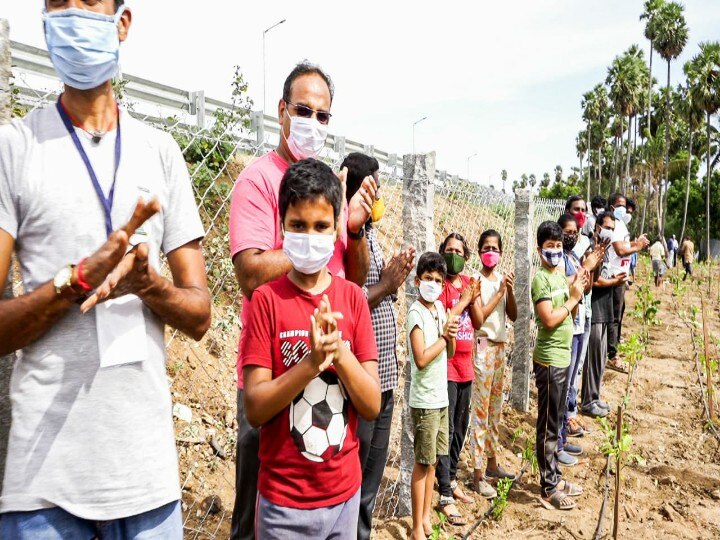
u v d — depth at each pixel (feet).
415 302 12.57
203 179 14.34
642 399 23.70
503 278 15.14
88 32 5.02
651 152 180.24
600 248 16.63
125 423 5.08
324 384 6.69
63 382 4.88
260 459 6.84
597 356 21.12
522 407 21.02
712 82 129.08
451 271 14.66
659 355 30.45
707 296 53.52
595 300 20.85
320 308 5.94
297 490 6.55
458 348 13.93
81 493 4.88
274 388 6.24
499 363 15.70
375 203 10.43
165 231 5.87
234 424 13.94
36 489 4.79
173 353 14.29
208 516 11.32
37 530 4.80
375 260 10.65
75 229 5.05
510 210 30.45
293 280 6.97
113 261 4.60
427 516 12.30
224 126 14.17
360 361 7.08
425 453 11.88
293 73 8.46
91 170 5.21
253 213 7.89
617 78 163.43
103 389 5.00
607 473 14.05
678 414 22.18
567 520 14.07
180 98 15.96
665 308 45.34
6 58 5.92
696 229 173.37
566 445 18.25
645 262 49.01
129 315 5.20
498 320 15.58
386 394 10.43
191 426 13.01
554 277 14.94
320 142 8.58
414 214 13.07
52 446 4.83
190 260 5.93
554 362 14.60
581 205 22.71
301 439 6.55
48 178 5.01
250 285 7.60
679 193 174.09
